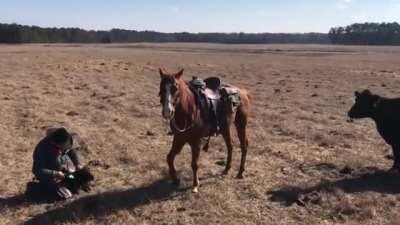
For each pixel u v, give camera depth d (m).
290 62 54.19
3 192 9.71
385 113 10.92
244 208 9.10
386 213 8.95
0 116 17.31
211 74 37.25
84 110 19.30
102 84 28.58
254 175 10.96
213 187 10.06
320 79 34.47
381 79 34.56
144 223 8.45
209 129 9.77
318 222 8.54
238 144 13.68
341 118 18.34
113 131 15.42
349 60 58.91
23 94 22.98
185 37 193.75
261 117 18.31
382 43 172.62
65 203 9.10
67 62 42.75
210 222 8.52
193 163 9.71
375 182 10.59
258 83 31.36
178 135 9.41
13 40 128.75
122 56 58.28
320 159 12.30
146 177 10.74
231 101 10.09
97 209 8.94
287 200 9.54
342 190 9.98
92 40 158.88
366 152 13.11
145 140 14.27
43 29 147.00
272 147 13.45
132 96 23.47
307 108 20.91
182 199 9.45
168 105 8.55
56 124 16.25
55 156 9.38
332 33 181.50
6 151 12.62
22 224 8.30
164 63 47.44
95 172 11.09
